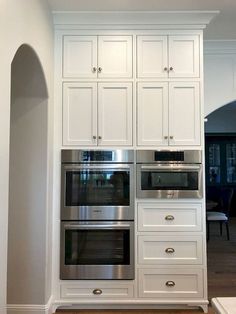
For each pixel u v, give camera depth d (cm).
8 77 180
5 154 174
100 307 307
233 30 351
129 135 307
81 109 308
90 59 310
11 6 187
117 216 302
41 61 261
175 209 304
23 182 290
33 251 287
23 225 289
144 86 309
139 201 304
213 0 280
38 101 289
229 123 865
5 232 173
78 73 309
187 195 302
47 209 290
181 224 303
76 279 302
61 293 302
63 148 307
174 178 304
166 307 306
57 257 303
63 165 305
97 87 309
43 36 266
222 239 628
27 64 260
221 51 391
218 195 725
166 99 308
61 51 309
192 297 301
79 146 307
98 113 307
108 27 309
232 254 517
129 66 309
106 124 308
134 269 302
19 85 282
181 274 301
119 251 303
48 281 293
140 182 303
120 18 305
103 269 301
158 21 306
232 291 358
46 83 280
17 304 285
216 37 372
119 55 309
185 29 309
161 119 308
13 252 288
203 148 306
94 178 304
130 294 302
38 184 289
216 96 392
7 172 175
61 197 304
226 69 392
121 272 301
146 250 303
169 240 303
